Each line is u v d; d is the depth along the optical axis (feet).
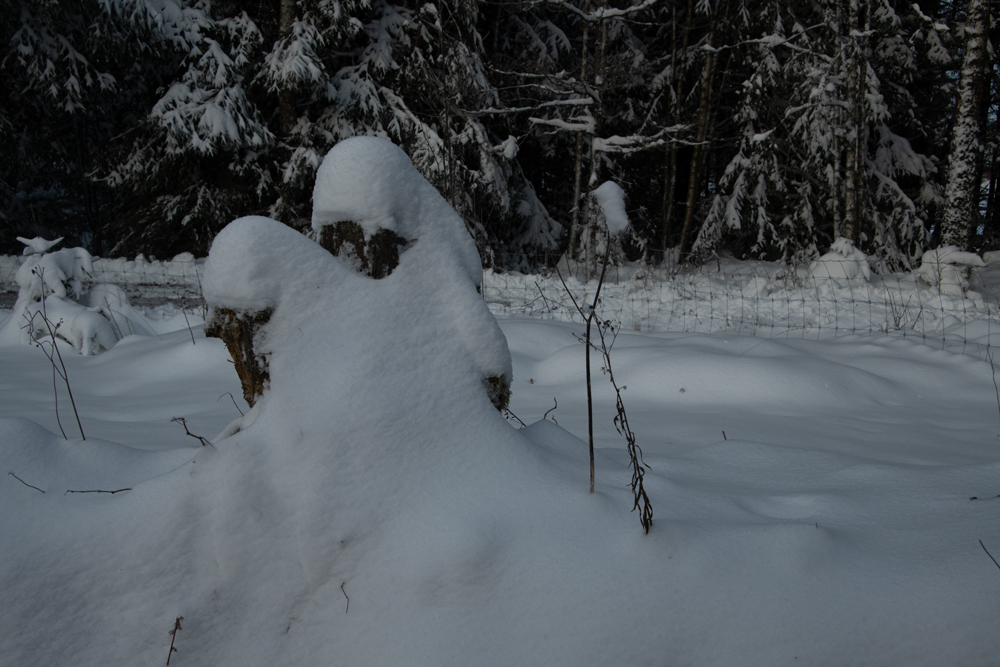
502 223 48.85
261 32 40.50
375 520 5.77
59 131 51.39
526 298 30.45
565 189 58.23
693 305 29.25
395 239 6.85
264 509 5.63
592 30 54.34
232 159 41.32
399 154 7.01
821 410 13.33
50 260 22.15
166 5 36.99
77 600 5.09
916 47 47.91
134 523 5.38
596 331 20.93
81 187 57.98
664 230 51.34
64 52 39.22
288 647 5.21
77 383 15.65
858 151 39.99
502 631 5.18
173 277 34.42
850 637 5.01
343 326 6.36
